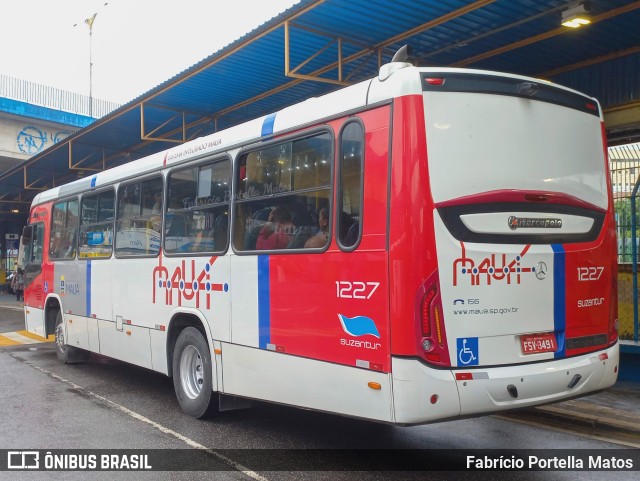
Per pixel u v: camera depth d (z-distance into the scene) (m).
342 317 4.74
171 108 13.24
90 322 9.24
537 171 4.83
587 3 7.24
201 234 6.66
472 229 4.45
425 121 4.37
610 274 5.32
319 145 5.12
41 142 24.25
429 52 9.51
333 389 4.82
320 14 8.15
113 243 8.57
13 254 35.34
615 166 8.22
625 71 8.87
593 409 6.63
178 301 6.96
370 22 8.42
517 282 4.61
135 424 6.54
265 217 5.70
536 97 4.91
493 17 8.05
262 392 5.62
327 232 4.95
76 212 9.94
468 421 6.68
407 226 4.27
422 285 4.23
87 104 25.55
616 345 5.32
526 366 4.60
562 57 9.32
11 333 15.48
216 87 11.71
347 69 10.48
